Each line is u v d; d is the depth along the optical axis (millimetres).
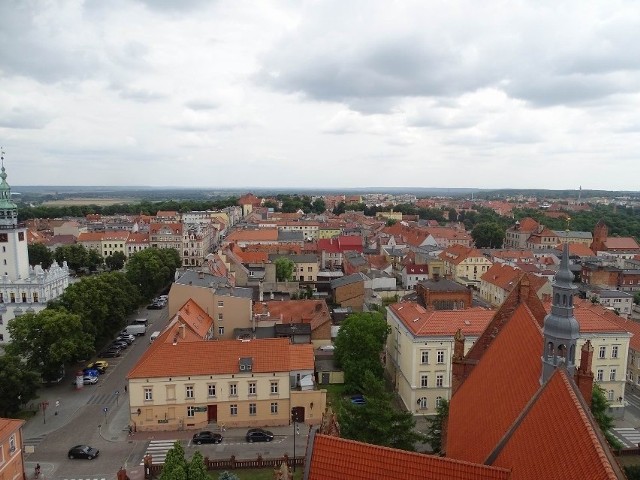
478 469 26375
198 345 75312
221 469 61906
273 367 73812
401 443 53188
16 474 58188
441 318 77875
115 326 105438
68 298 98188
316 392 75062
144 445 68625
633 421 77688
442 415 54406
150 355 73688
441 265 170875
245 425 74000
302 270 173125
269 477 60156
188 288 102875
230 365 73562
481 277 163500
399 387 84062
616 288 162750
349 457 27625
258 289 138750
